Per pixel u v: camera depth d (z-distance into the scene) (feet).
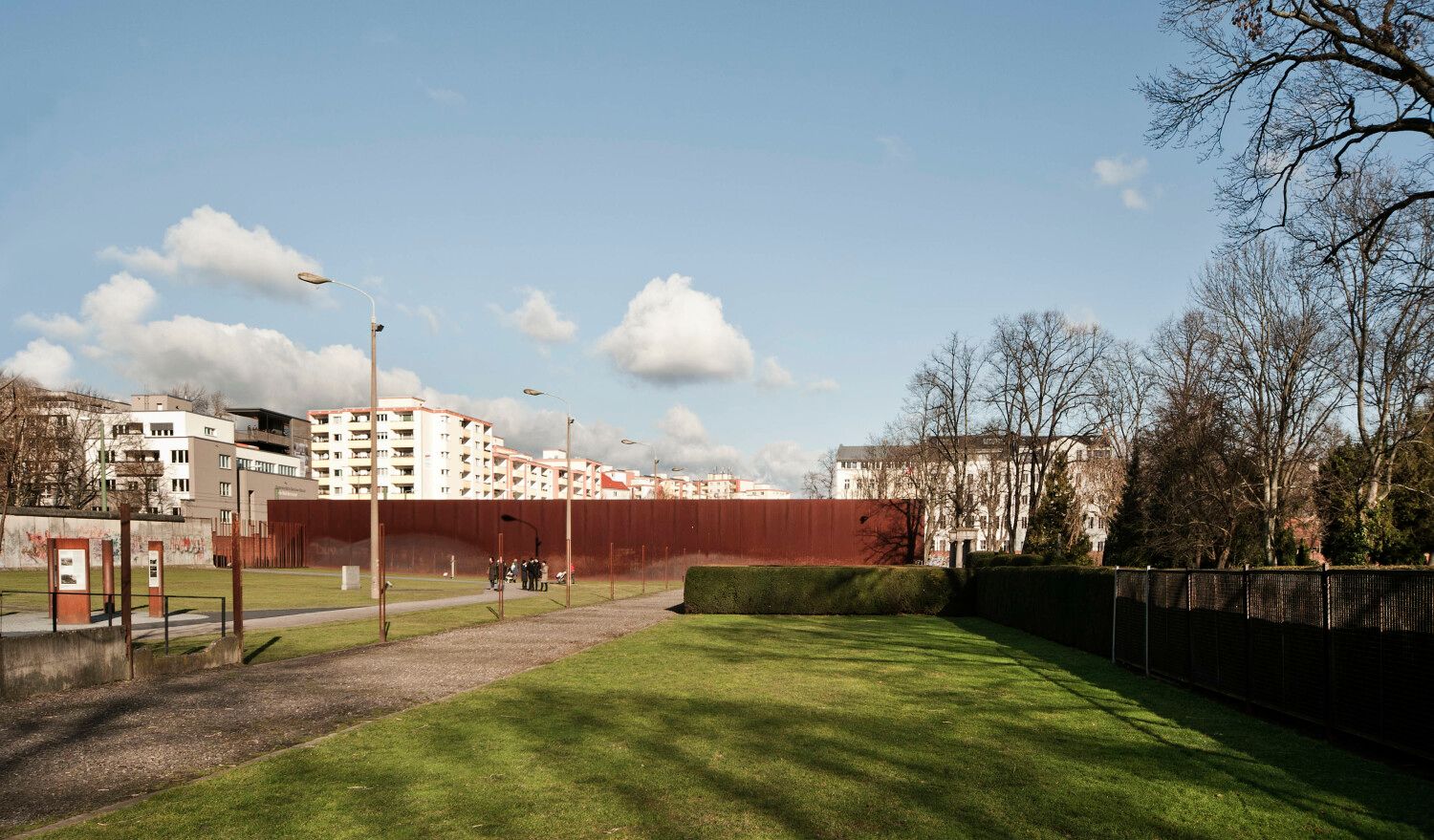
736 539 159.22
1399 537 103.40
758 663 48.03
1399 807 21.89
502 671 44.34
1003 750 27.68
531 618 77.15
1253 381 120.57
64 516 137.69
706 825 20.01
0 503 147.84
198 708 33.83
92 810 21.20
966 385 171.73
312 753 26.55
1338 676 29.66
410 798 21.99
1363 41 49.24
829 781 23.75
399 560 174.09
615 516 163.84
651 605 98.48
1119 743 28.96
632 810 21.02
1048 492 165.27
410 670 44.29
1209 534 125.18
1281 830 20.01
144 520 153.89
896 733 29.99
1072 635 59.62
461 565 170.19
